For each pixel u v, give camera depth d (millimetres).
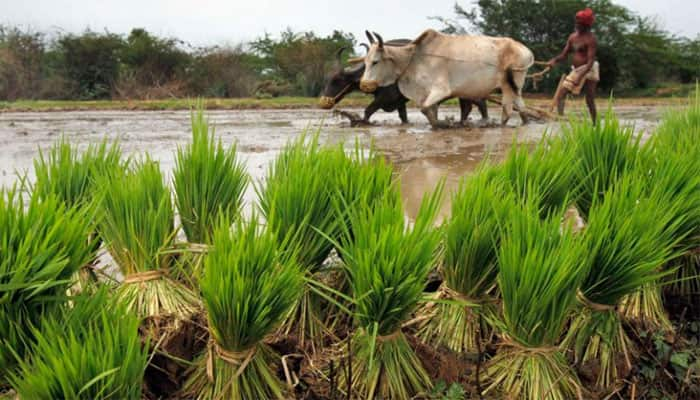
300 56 29938
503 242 2299
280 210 2553
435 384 2432
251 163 7211
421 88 11781
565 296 2201
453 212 2631
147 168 2766
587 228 2434
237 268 2006
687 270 3148
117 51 29250
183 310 2568
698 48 36156
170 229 2713
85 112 19531
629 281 2371
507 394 2326
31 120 15648
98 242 2869
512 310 2252
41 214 2000
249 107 21969
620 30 31719
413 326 2730
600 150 3162
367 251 2141
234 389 2158
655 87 33625
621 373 2557
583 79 11578
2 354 1832
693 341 2936
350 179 2686
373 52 11555
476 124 12578
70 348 1748
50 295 1989
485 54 11672
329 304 2760
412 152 8344
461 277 2561
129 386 1800
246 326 2074
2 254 1878
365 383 2322
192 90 29406
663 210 2504
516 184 2797
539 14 31141
